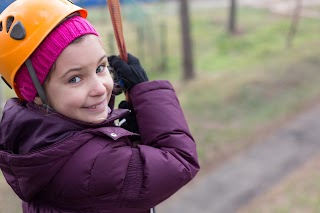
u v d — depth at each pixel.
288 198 5.88
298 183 6.31
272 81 11.56
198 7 27.66
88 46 1.20
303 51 14.89
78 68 1.19
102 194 1.25
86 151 1.23
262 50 16.70
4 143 1.31
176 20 22.95
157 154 1.34
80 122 1.25
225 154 7.82
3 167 1.31
